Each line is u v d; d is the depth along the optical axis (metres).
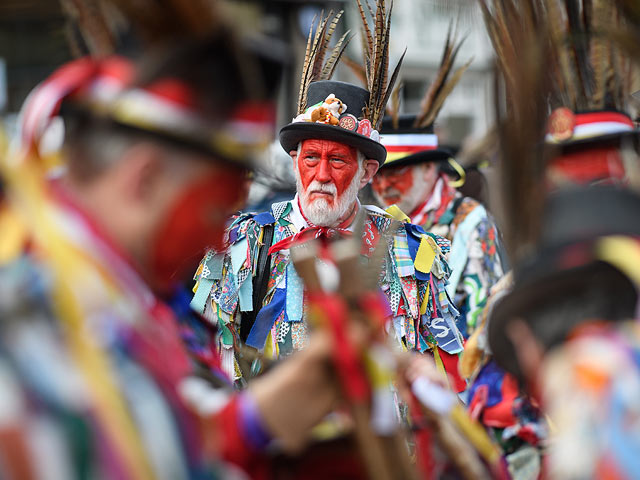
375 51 10.38
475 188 14.89
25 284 3.47
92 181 3.83
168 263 3.99
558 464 3.57
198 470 3.70
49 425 3.29
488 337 4.25
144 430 3.49
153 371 3.64
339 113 9.91
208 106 3.83
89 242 3.71
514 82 4.48
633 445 3.41
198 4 3.83
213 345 6.04
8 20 4.77
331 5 16.83
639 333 3.71
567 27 5.30
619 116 5.26
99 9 4.13
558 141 4.85
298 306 9.66
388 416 4.39
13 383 3.29
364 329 4.18
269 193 10.39
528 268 4.05
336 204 9.77
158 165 3.81
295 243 9.58
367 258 9.52
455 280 12.84
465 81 20.47
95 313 3.52
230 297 9.77
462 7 4.95
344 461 4.79
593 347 3.66
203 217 3.95
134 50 3.92
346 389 4.22
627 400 3.48
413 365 5.36
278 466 4.79
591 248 3.90
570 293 3.85
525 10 4.64
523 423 6.88
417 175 13.59
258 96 4.02
